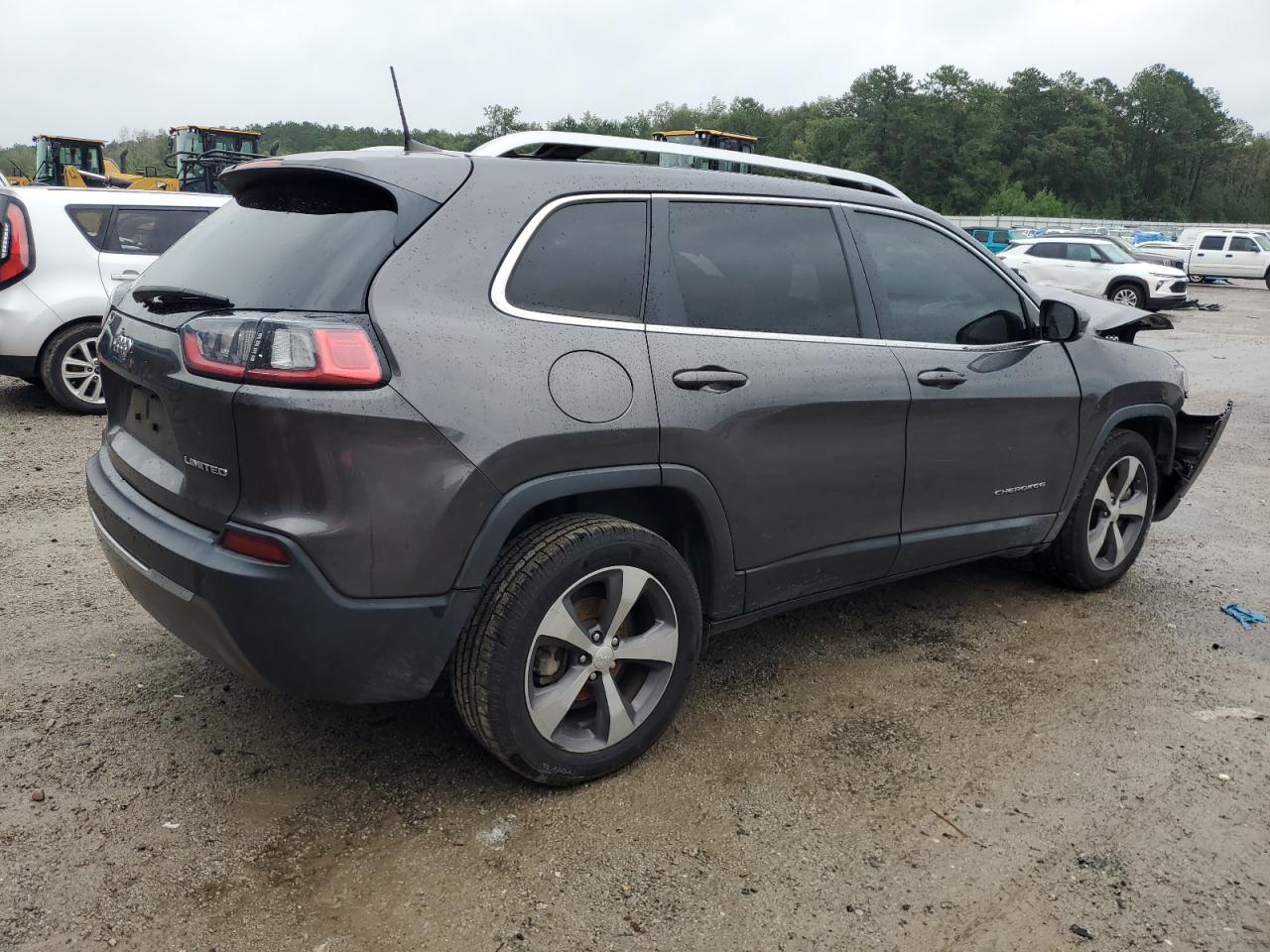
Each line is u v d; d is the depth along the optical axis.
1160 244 34.22
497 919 2.41
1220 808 2.97
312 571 2.41
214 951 2.28
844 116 116.00
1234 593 4.80
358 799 2.87
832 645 4.07
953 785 3.05
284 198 2.91
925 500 3.72
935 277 3.83
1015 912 2.50
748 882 2.58
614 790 2.96
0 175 13.27
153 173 18.75
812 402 3.24
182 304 2.73
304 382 2.36
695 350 3.01
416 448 2.47
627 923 2.41
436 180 2.71
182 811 2.78
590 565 2.78
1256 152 124.50
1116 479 4.63
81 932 2.31
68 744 3.09
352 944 2.31
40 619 4.01
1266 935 2.45
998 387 3.87
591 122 117.56
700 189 3.19
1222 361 14.21
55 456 6.54
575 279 2.85
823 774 3.09
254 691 3.46
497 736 2.72
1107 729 3.43
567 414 2.69
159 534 2.63
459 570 2.59
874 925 2.44
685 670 3.10
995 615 4.43
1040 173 117.12
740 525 3.16
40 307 7.48
